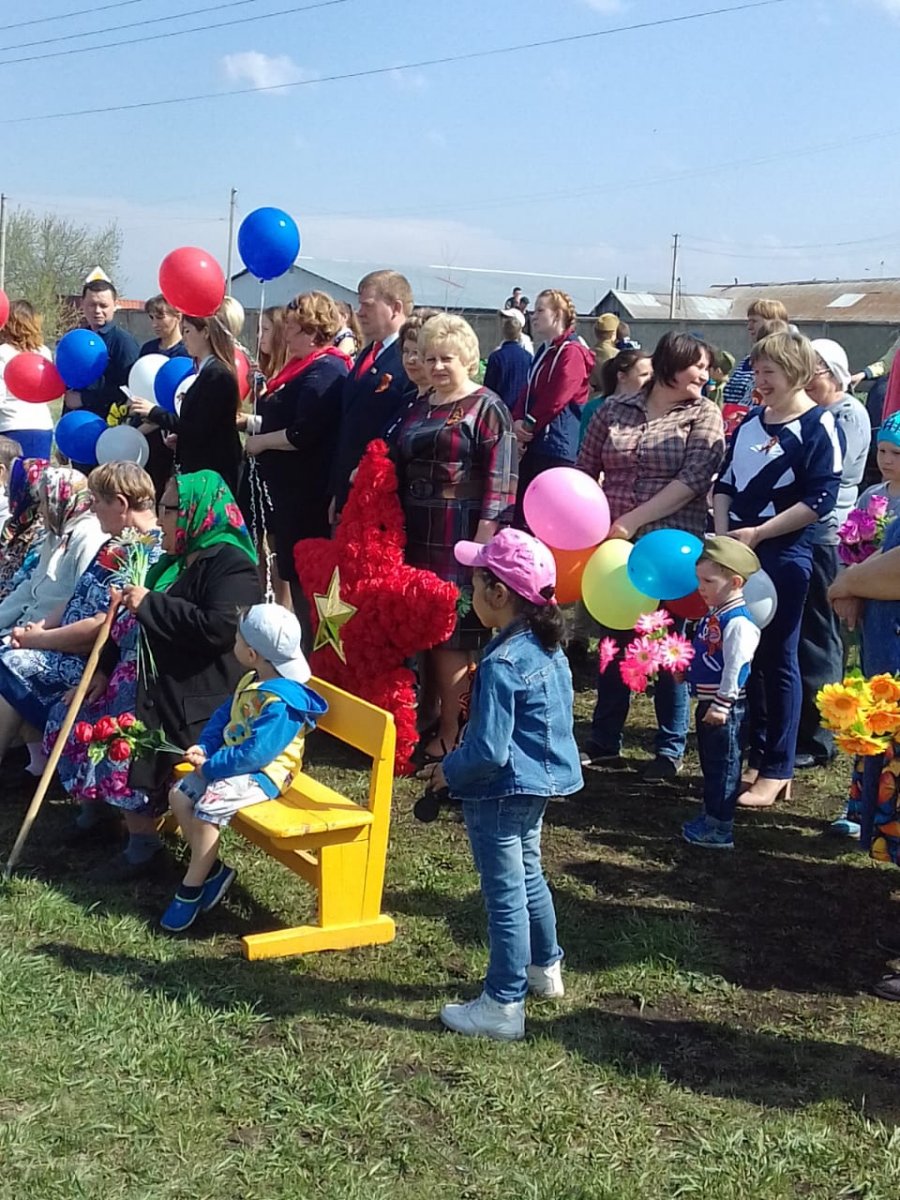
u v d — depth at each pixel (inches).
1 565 237.5
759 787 220.1
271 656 163.0
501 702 133.7
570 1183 115.7
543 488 207.3
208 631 174.4
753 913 176.9
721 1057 139.9
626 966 159.3
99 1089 127.6
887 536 166.6
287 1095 127.8
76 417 279.3
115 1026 139.3
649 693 292.8
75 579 204.4
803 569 210.1
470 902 175.6
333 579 206.2
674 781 232.2
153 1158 117.4
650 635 195.6
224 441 250.5
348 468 244.7
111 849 191.3
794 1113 128.6
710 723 193.2
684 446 224.7
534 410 294.7
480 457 219.5
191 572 179.8
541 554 138.6
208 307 242.2
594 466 236.4
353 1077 130.6
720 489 217.9
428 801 140.0
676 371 224.2
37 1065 131.0
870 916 176.9
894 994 153.6
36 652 198.8
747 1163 119.5
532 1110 127.0
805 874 190.9
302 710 162.6
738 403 327.3
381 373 241.6
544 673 137.7
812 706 241.9
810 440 205.2
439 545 221.6
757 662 217.9
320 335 254.7
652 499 223.6
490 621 142.8
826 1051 141.5
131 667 184.1
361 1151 120.0
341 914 161.3
